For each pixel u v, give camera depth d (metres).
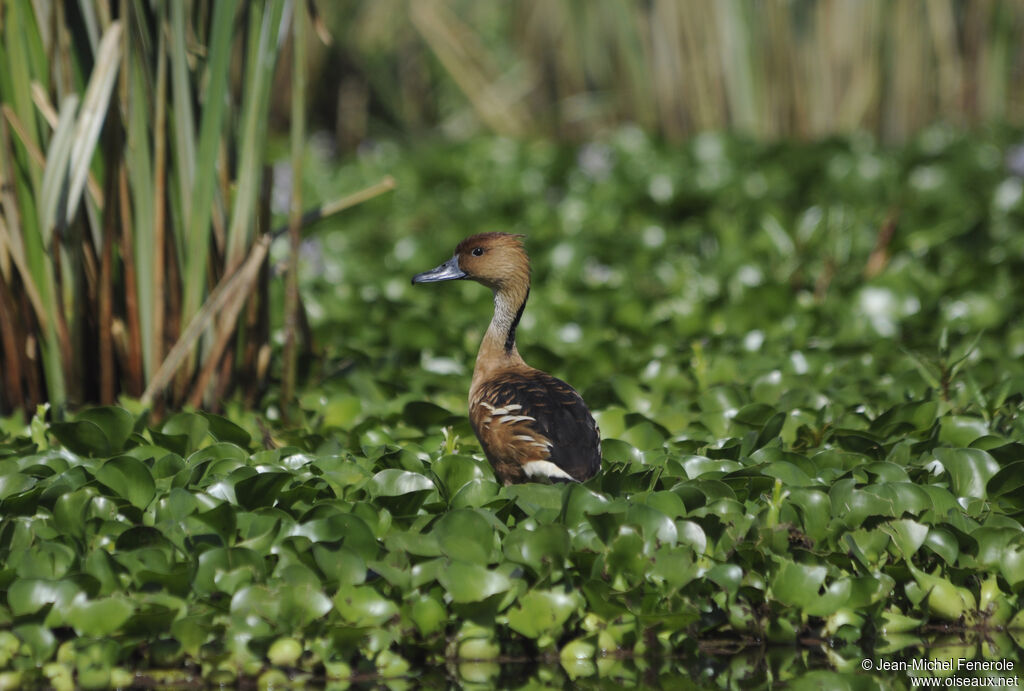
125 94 11.66
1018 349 14.15
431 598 8.49
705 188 22.95
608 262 19.56
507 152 27.36
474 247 11.42
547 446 9.80
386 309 16.28
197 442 10.73
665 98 26.98
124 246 11.83
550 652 8.75
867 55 26.02
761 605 8.98
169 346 12.23
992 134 25.03
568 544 8.55
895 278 16.19
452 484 9.81
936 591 8.97
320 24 12.27
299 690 8.38
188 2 12.05
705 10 26.23
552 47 30.38
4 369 11.95
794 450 11.02
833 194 22.97
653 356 13.98
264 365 12.80
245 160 11.96
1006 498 9.68
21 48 11.38
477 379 11.40
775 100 26.27
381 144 30.48
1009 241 19.03
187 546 8.71
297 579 8.44
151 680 8.31
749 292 15.87
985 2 26.33
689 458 10.00
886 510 9.14
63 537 8.86
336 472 9.62
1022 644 9.00
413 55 33.75
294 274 12.35
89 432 10.27
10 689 8.18
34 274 11.68
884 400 12.16
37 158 11.39
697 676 8.81
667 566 8.70
